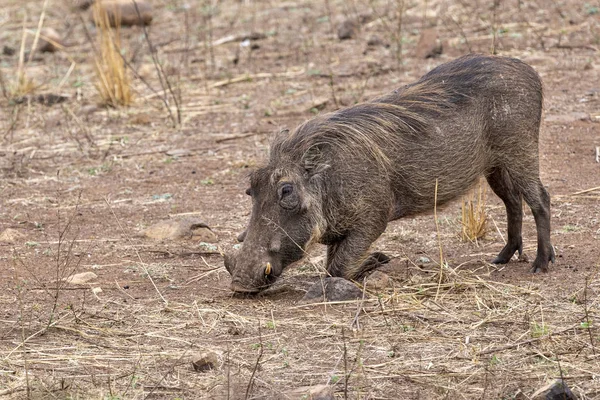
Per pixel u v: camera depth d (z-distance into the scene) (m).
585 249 18.12
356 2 42.56
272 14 42.53
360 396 12.30
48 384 12.93
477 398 12.23
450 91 16.97
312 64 34.00
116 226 21.05
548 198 17.39
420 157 16.48
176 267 18.30
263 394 12.41
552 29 35.09
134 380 13.03
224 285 17.22
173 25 42.06
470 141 16.81
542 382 12.55
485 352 13.56
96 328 15.01
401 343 14.03
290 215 15.92
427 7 39.78
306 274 17.66
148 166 25.45
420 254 18.56
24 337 14.67
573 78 29.89
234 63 35.06
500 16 37.09
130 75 34.28
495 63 17.34
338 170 16.02
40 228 21.02
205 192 23.28
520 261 17.89
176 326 15.08
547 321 14.59
